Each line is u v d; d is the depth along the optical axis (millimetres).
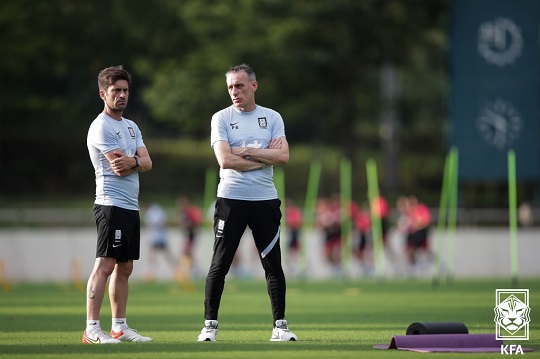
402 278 117000
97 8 186000
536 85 119625
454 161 111375
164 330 50750
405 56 177625
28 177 166000
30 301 75438
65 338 45094
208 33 168625
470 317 58375
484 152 120188
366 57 174000
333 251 120125
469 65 120375
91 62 189500
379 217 116750
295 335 43219
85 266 114500
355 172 173750
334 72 171750
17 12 173875
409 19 172875
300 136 188000
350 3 167500
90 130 41281
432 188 182250
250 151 40344
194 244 117625
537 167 119812
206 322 41281
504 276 119312
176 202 161250
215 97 171500
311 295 83500
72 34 185375
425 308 66938
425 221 118000
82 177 167875
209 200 161250
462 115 120562
